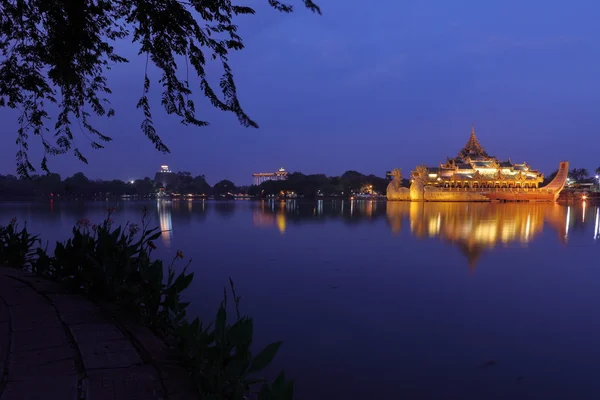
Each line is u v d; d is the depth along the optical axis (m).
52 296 6.26
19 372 3.67
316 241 22.91
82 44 5.00
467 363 6.78
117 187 177.50
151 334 4.75
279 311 9.45
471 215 50.53
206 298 10.62
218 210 66.44
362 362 6.78
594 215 52.09
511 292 11.31
